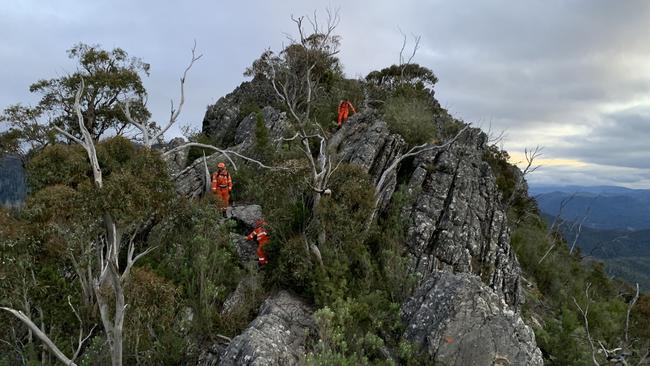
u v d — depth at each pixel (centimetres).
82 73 2623
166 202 1061
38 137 2584
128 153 1412
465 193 1812
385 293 1346
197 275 1270
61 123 2656
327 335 1042
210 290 1188
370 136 2008
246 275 1355
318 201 1393
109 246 930
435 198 1758
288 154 2088
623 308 1973
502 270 1702
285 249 1313
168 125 1329
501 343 1133
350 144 2142
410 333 1202
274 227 1419
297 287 1309
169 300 1002
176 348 1067
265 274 1365
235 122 3269
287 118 2794
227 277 1349
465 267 1581
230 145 2930
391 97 2836
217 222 1483
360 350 1102
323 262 1350
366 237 1481
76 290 1173
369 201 1433
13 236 1017
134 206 919
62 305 1142
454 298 1208
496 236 1797
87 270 1175
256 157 2214
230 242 1468
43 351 1115
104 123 2739
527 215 2969
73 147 1383
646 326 1755
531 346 1152
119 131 2689
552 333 1543
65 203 970
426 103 2991
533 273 2211
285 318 1173
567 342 1430
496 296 1259
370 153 1903
